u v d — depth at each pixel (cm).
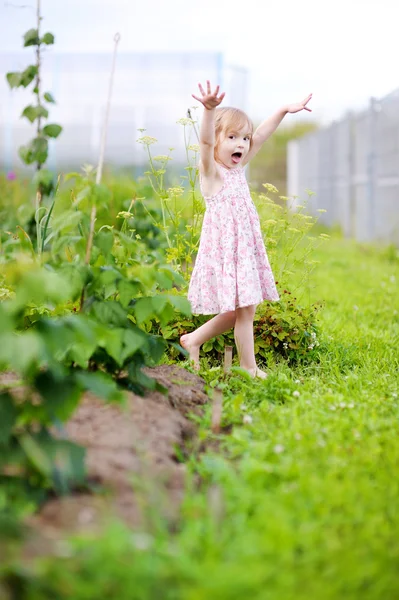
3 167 1218
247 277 397
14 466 239
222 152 410
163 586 190
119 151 1252
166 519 224
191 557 205
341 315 627
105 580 187
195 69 1217
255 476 249
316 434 290
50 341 232
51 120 1228
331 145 1684
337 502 229
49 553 196
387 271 917
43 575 186
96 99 1231
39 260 310
